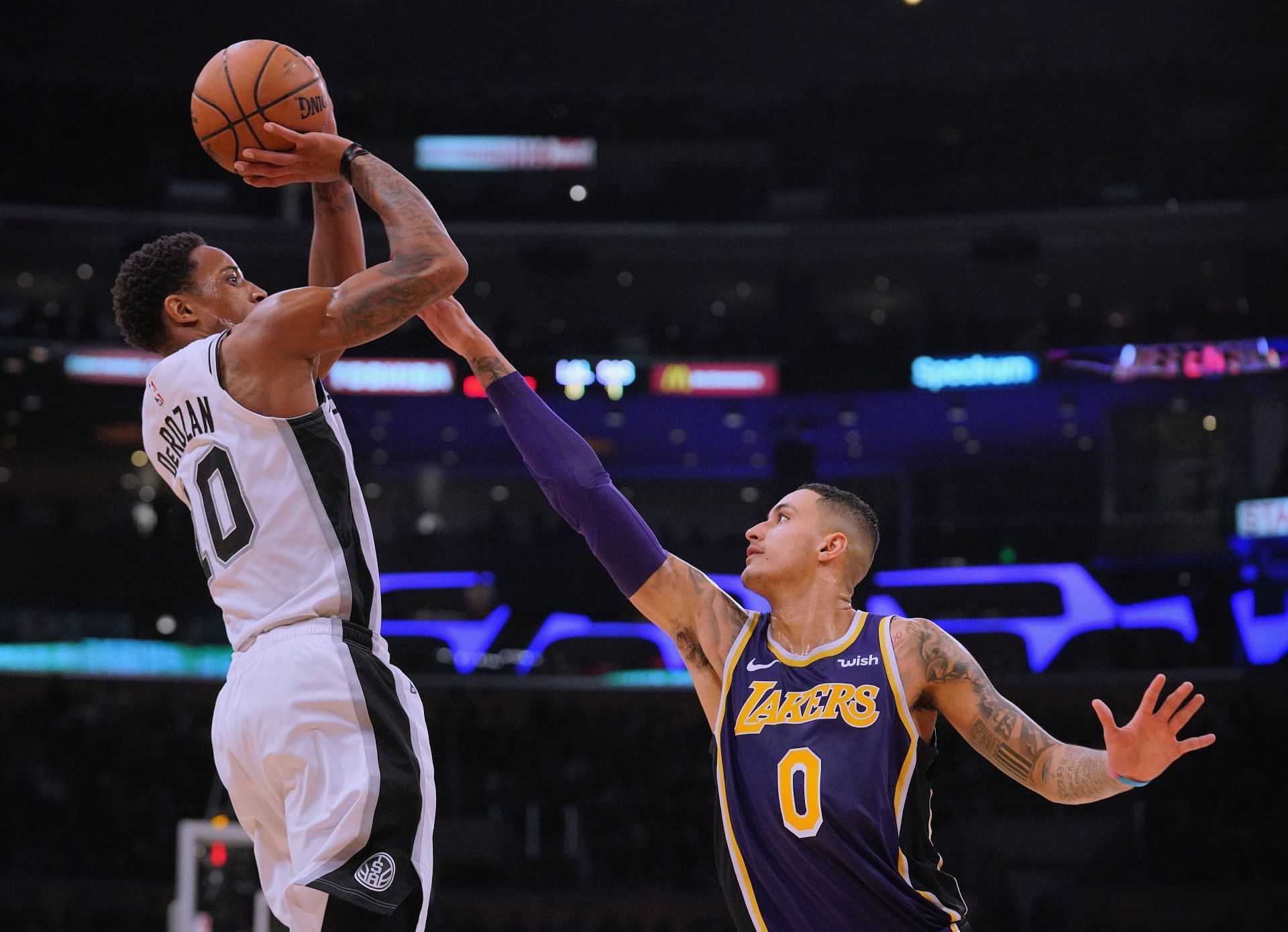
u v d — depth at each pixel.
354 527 2.99
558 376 24.66
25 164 24.50
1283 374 22.75
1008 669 24.47
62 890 19.25
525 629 24.81
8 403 24.67
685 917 19.62
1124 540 24.41
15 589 23.00
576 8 27.44
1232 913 19.28
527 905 19.73
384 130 25.98
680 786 21.58
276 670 2.81
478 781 21.91
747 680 3.18
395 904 2.69
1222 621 23.56
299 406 2.97
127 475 28.44
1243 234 23.61
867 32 27.09
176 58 26.44
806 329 25.44
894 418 26.06
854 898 2.92
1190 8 26.03
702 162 26.47
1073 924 19.20
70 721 21.52
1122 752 2.74
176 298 3.24
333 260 3.51
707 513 30.27
